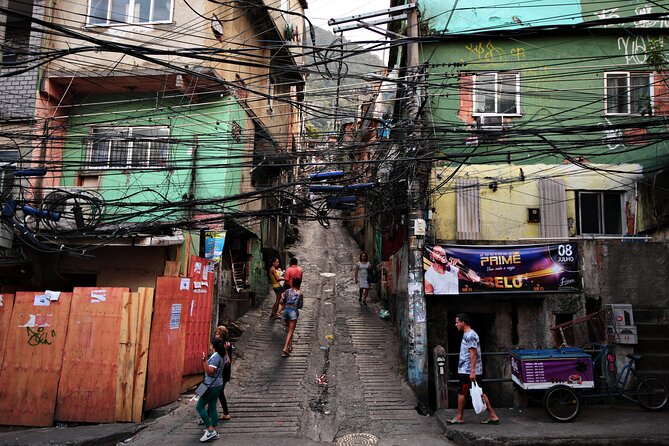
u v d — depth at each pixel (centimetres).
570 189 1234
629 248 1119
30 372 906
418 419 903
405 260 1172
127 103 1295
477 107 1262
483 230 1215
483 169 1240
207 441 781
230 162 1305
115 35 1192
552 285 1099
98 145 1280
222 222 1266
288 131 2106
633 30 1268
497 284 1095
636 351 1058
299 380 1073
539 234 1213
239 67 1440
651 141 1233
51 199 1130
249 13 1535
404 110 1146
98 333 907
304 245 2447
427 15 1308
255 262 1641
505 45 1286
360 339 1295
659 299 1102
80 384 892
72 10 1269
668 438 741
